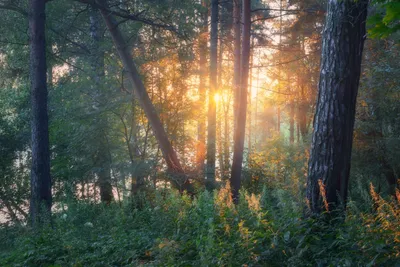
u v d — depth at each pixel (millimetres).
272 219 6793
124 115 15734
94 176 16672
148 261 7445
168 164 14602
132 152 15758
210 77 19547
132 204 13375
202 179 14727
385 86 11734
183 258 6719
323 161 7211
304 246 5852
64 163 17406
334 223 6828
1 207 19156
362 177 12234
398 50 11875
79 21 19641
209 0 22125
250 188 15688
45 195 12609
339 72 7133
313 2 19219
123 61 14609
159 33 15969
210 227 6812
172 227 8789
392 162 11766
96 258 7855
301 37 21359
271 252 5719
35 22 12875
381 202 5738
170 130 15398
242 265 5492
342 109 7152
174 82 15469
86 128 15492
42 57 12914
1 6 13781
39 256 8539
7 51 20312
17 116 21000
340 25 7117
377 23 4219
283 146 17562
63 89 18359
